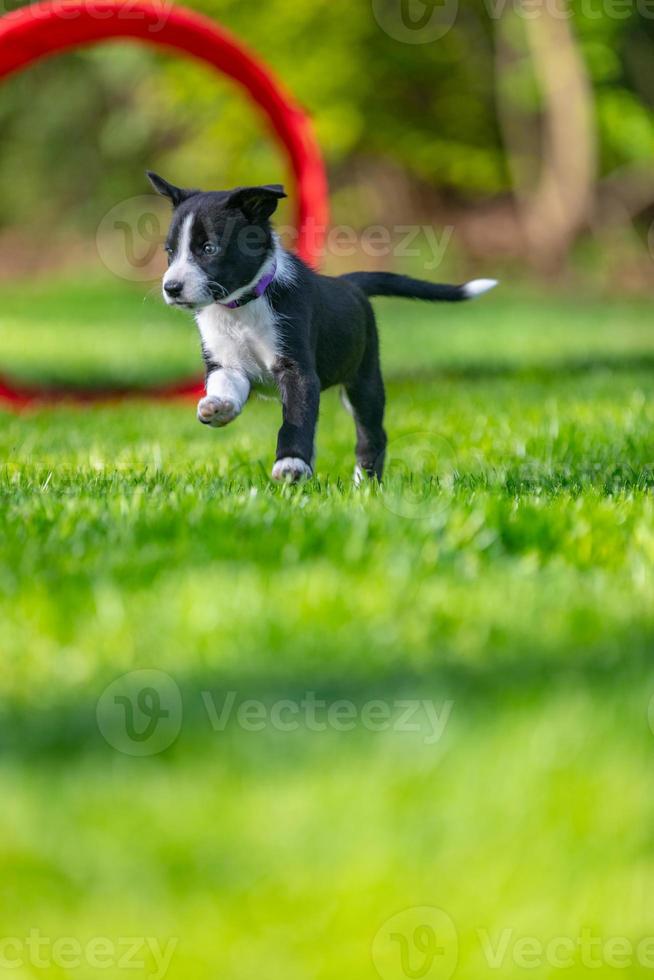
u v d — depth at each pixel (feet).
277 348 28.66
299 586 18.60
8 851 12.11
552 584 19.10
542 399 47.91
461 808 12.57
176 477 28.91
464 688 15.35
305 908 11.22
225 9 116.16
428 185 130.52
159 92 127.03
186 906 11.33
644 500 25.02
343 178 129.90
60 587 19.10
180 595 18.44
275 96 49.37
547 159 119.96
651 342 75.46
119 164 139.85
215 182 127.13
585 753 13.43
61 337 81.10
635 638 16.83
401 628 16.99
